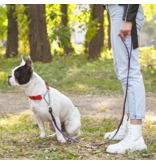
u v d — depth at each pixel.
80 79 8.92
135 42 2.84
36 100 2.88
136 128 2.79
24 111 5.45
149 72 9.68
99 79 8.98
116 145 2.75
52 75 9.41
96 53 12.87
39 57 12.13
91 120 4.58
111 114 5.25
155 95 7.09
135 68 2.86
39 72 9.86
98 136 3.48
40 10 12.13
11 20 14.66
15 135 3.48
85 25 12.24
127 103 3.14
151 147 2.81
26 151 2.74
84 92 7.71
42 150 2.78
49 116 2.95
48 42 12.34
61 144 3.03
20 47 18.48
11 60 12.80
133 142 2.75
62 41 11.05
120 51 2.89
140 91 2.80
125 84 2.90
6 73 9.53
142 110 2.79
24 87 2.84
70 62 11.80
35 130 3.81
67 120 3.25
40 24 12.14
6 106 5.93
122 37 2.81
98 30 12.90
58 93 3.10
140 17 2.94
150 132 3.55
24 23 12.93
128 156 2.56
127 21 2.75
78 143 3.05
